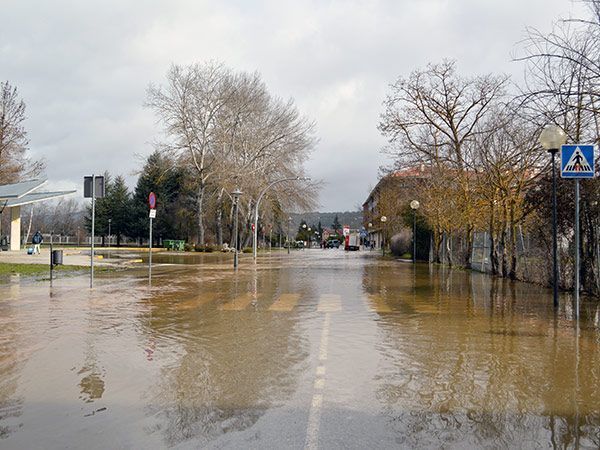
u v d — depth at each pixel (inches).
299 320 419.5
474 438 177.6
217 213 2290.8
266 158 2094.0
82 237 3624.5
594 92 439.2
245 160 2074.3
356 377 251.6
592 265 547.8
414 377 252.4
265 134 2078.0
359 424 189.2
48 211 4333.2
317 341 335.9
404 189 1801.2
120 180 3326.8
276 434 178.9
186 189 2481.5
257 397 220.1
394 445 170.4
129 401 214.5
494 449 169.2
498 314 450.6
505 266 831.1
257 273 975.0
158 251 2122.3
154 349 310.5
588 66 444.1
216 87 2050.9
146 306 494.9
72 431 181.5
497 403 215.2
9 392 225.9
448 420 194.7
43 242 3267.7
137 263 1242.0
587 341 337.4
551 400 219.3
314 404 211.3
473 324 400.5
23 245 2596.0
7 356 291.0
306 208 2178.9
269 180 2089.1
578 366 274.5
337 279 840.9
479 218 994.1
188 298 562.3
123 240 3538.4
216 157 2073.1
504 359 288.8
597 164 497.4
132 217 3137.3
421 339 343.3
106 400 215.6
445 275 935.0
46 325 388.2
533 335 356.8
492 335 357.1
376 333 364.2
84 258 1392.7
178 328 380.8
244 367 269.4
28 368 265.6
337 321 414.9
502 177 810.2
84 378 248.1
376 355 297.4
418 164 1216.8
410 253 1742.1
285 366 271.7
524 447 170.9
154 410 203.6
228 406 208.5
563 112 463.8
